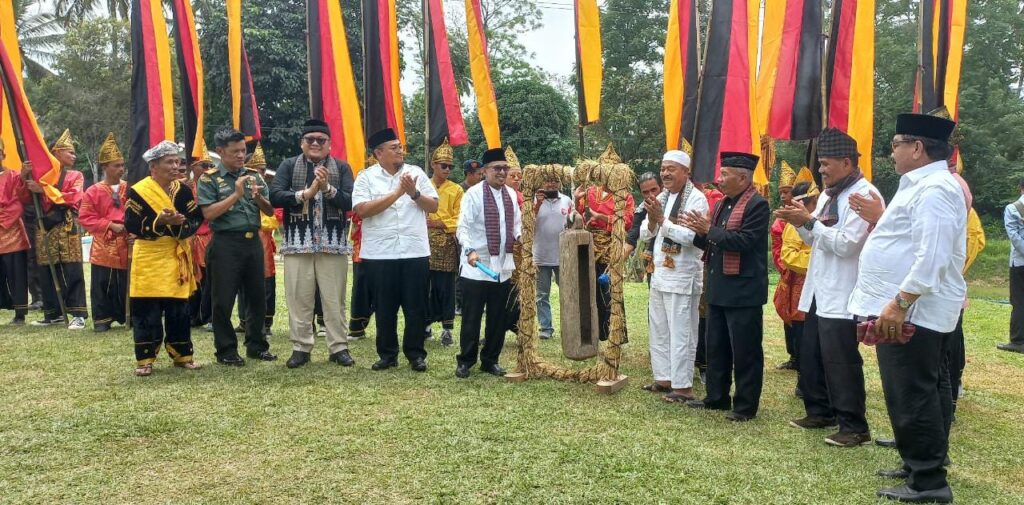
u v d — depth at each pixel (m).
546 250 7.42
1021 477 3.71
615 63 25.78
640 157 22.84
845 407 4.14
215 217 5.49
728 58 6.84
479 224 5.71
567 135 21.55
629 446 3.99
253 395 4.88
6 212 7.60
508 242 5.78
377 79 7.93
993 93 23.34
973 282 19.92
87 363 5.79
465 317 5.63
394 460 3.70
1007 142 23.36
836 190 4.28
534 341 5.68
